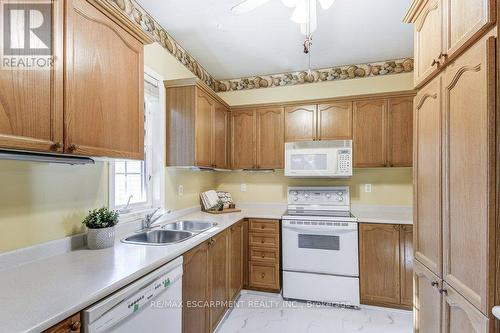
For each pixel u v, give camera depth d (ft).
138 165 7.06
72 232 4.77
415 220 4.87
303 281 8.43
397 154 8.59
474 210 3.07
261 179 10.93
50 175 4.38
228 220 7.94
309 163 9.07
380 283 7.86
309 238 8.43
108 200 5.64
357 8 6.65
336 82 10.32
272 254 8.77
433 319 4.12
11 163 3.80
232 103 11.51
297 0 5.39
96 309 2.95
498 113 2.81
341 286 8.11
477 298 2.99
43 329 2.43
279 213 9.45
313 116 9.40
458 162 3.43
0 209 3.67
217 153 9.08
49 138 3.31
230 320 7.34
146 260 4.12
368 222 7.97
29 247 4.01
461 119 3.37
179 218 8.25
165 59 7.75
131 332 3.54
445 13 3.74
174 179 8.19
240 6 5.42
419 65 4.70
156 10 6.77
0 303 2.77
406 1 6.38
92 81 3.99
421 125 4.64
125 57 4.73
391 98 8.66
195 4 6.52
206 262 6.03
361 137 8.93
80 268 3.77
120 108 4.59
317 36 8.02
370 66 9.94
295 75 10.81
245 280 9.02
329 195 9.73
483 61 2.90
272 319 7.41
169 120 7.68
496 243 2.80
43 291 3.04
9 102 2.89
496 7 2.80
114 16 4.41
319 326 7.06
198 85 7.61
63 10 3.52
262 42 8.42
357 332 6.77
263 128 9.95
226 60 9.74
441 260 3.84
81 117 3.78
